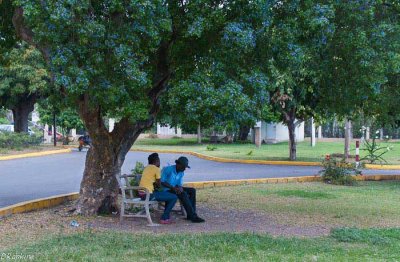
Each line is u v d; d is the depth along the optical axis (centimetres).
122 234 824
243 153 2914
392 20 1080
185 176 1783
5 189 1412
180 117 785
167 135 5094
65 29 717
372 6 930
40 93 3100
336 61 969
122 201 948
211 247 712
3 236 802
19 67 2775
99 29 714
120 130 996
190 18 805
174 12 828
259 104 807
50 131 4288
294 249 714
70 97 869
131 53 753
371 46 922
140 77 736
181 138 4869
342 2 906
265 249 713
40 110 3603
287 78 1410
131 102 778
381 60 916
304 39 901
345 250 718
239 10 805
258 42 827
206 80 762
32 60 2806
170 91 799
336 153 2897
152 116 940
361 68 924
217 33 827
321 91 1084
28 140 3161
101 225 908
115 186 1017
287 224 941
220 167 2161
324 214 1048
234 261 643
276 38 834
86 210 992
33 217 966
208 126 802
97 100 802
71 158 2592
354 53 920
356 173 1700
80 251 688
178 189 952
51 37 716
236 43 762
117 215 1005
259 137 3544
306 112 2288
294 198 1273
